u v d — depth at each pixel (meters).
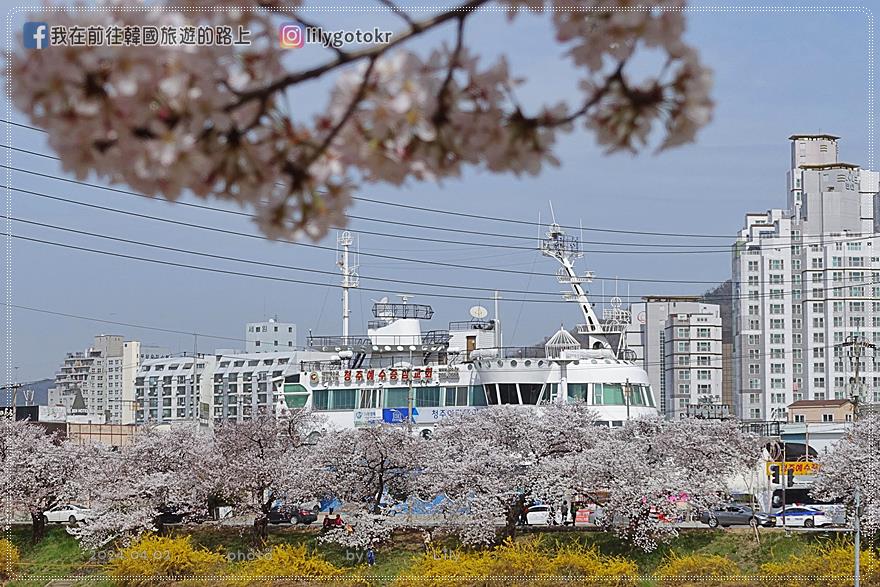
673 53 5.50
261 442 62.91
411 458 58.78
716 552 53.06
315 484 58.00
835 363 140.62
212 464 60.62
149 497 60.00
